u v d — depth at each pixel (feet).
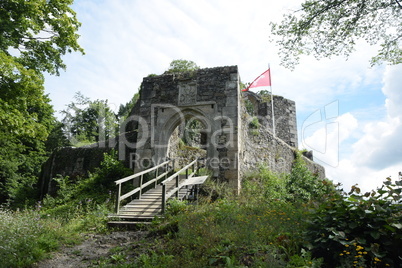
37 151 63.16
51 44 31.48
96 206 28.45
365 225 12.05
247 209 20.59
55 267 14.73
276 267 11.57
